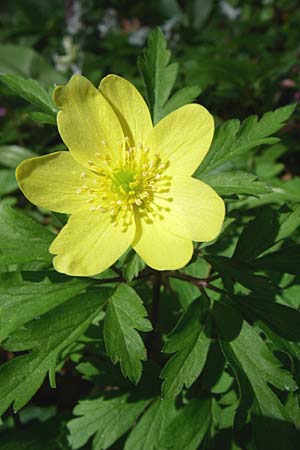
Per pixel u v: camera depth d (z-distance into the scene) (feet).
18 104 0.51
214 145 0.27
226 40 0.57
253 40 0.50
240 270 0.26
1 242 0.26
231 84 0.46
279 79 0.47
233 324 0.25
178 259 0.23
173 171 0.26
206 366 0.28
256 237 0.26
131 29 0.67
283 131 0.45
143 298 0.31
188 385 0.24
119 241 0.25
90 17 0.65
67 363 0.36
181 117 0.25
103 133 0.26
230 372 0.28
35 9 0.71
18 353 0.37
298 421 0.25
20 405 0.23
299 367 0.24
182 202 0.25
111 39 0.59
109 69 0.54
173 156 0.26
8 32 0.67
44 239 0.26
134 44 0.59
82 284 0.26
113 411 0.29
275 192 0.38
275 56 0.48
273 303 0.25
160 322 0.31
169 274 0.27
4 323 0.25
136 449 0.28
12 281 0.26
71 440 0.29
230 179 0.26
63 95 0.25
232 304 0.26
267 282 0.25
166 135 0.25
